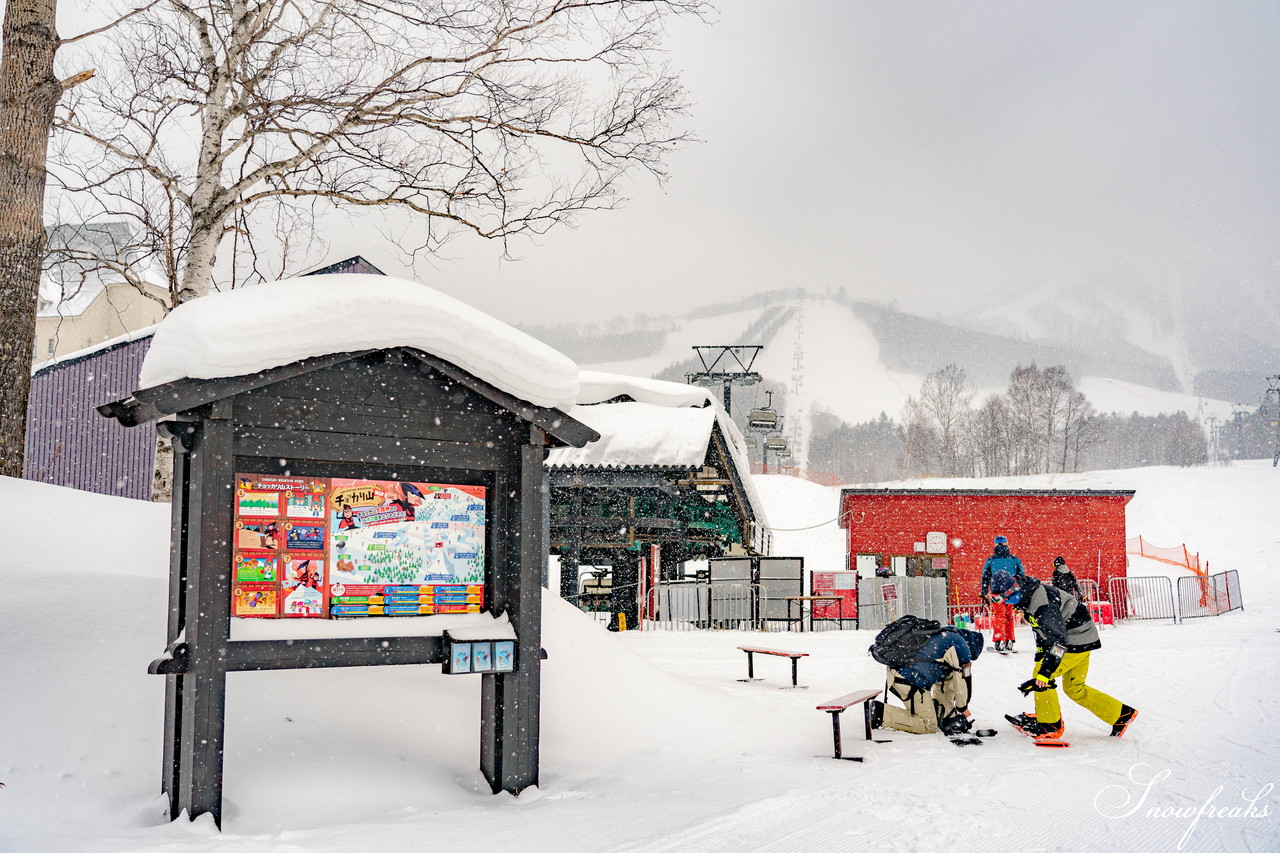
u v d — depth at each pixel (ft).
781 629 81.76
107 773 18.62
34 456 68.03
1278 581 133.08
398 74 35.65
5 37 32.86
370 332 19.56
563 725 25.63
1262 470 268.41
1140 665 46.62
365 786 19.97
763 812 18.99
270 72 36.29
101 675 20.84
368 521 20.72
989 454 393.09
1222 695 36.65
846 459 619.67
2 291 31.86
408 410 20.84
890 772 23.16
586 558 89.04
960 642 28.84
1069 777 22.50
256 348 18.07
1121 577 100.22
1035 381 401.29
